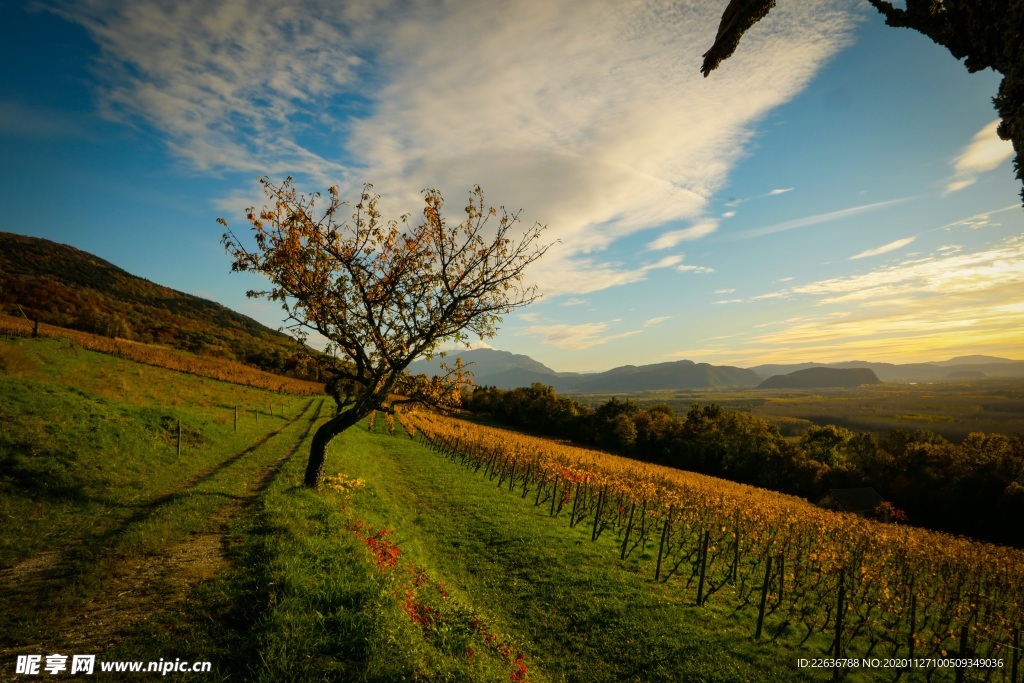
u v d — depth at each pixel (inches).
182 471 745.6
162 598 323.9
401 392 726.5
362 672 257.4
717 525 935.7
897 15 154.9
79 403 771.4
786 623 538.6
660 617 508.1
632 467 1982.0
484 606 504.7
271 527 487.8
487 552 664.4
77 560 373.4
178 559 398.3
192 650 261.0
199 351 3900.1
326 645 278.4
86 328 3014.3
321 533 494.6
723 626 514.3
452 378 711.7
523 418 4429.1
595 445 3826.3
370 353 689.6
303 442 1259.2
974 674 477.4
